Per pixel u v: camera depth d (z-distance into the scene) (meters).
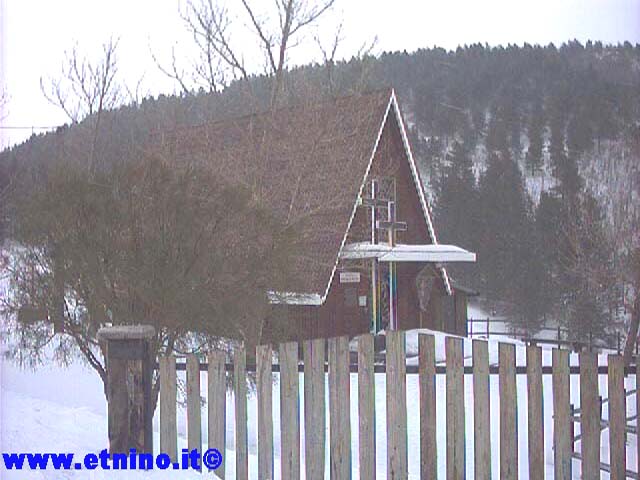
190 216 9.01
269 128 16.72
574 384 13.81
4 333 9.73
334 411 4.92
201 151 15.74
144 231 8.81
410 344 19.36
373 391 4.86
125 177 9.16
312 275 18.12
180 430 8.81
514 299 53.88
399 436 4.77
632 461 7.46
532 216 58.25
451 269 57.22
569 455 4.62
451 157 74.12
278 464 7.12
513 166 65.31
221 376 5.21
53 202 8.89
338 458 4.88
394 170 21.45
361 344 4.90
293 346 5.04
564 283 44.84
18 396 8.59
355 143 19.88
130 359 5.10
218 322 9.08
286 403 5.03
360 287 20.53
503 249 56.69
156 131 18.31
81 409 8.23
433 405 4.77
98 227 8.71
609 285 29.38
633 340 24.67
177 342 9.05
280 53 17.58
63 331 8.85
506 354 4.70
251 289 9.50
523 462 7.73
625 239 28.58
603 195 43.50
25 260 9.07
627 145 43.81
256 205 10.16
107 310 8.79
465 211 61.72
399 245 21.84
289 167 16.67
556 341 27.48
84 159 19.25
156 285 8.65
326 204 16.94
